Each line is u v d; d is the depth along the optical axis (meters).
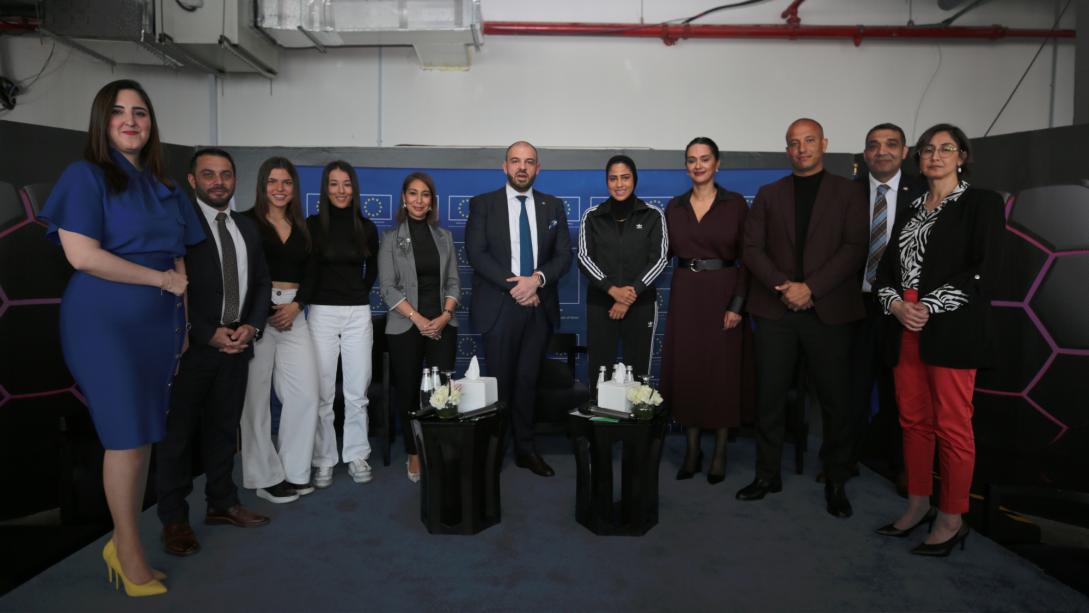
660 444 2.59
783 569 2.23
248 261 2.57
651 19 4.68
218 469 2.57
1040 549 2.48
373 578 2.15
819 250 2.86
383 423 3.47
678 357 3.29
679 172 4.26
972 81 4.72
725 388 3.21
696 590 2.08
